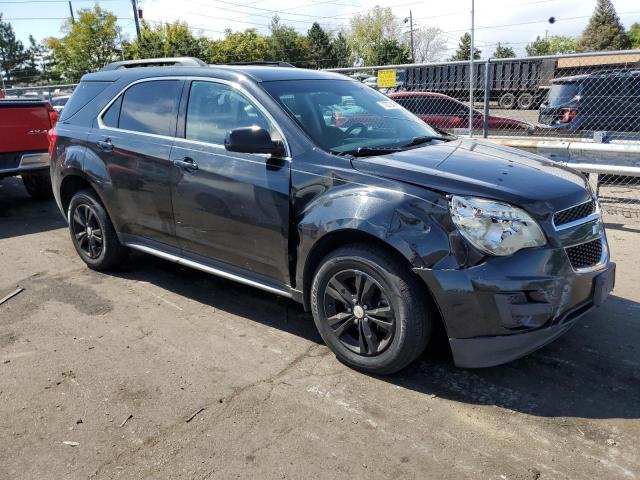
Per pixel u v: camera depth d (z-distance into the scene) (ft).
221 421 9.79
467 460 8.71
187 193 13.46
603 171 23.11
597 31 243.40
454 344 10.09
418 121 15.03
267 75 13.35
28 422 9.88
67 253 19.39
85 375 11.36
